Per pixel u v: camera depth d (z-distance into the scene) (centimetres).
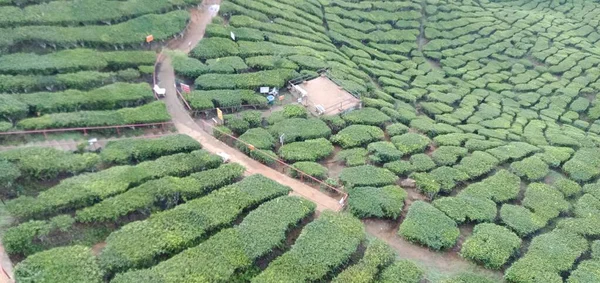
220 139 3709
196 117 3934
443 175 3588
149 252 2600
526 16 7588
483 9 7700
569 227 3225
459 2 7719
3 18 4262
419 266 2869
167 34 4700
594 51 6806
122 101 3791
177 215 2845
